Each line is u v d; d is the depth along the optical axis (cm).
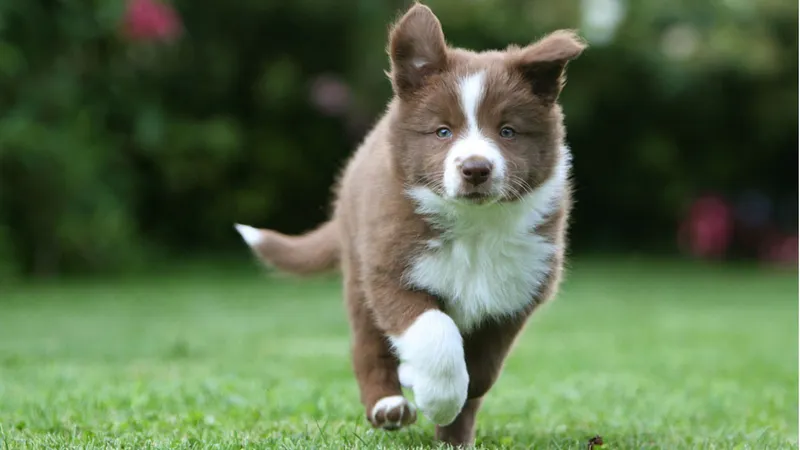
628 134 2205
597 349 1079
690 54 2116
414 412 538
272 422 582
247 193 2016
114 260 1741
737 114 2220
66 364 879
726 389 795
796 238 2283
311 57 2033
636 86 2138
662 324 1344
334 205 657
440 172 491
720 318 1421
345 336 1132
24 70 1549
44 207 1622
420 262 505
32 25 1529
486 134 495
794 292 1781
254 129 2055
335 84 1994
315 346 1048
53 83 1603
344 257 590
